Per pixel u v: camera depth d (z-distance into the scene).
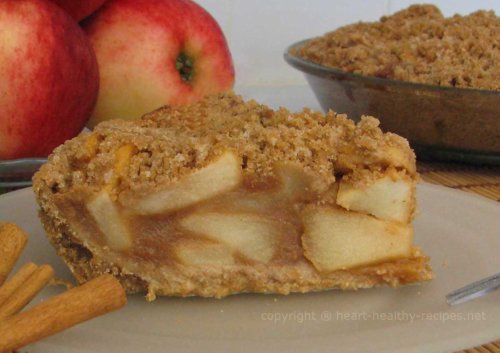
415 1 0.76
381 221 0.34
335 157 0.34
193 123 0.37
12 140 0.44
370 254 0.34
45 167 0.34
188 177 0.33
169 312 0.32
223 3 0.68
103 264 0.34
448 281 0.34
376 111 0.48
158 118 0.37
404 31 0.55
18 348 0.29
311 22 0.72
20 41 0.42
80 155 0.34
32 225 0.38
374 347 0.29
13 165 0.43
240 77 0.70
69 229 0.34
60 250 0.34
